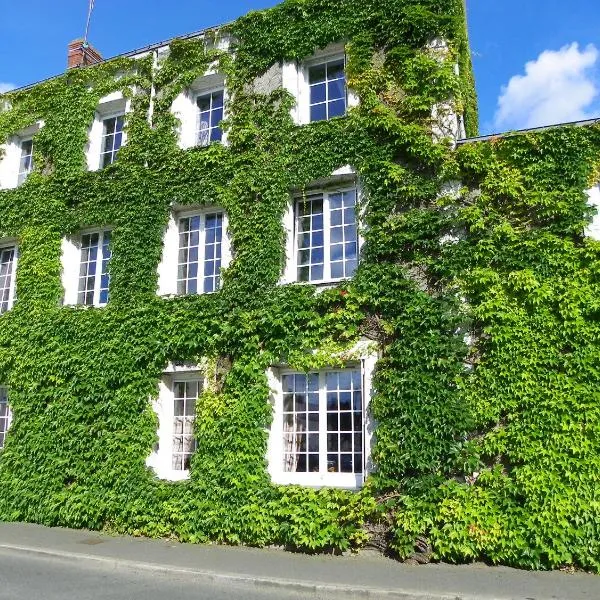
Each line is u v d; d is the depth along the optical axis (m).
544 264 9.61
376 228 10.69
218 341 11.30
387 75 11.62
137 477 11.21
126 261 12.73
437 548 8.91
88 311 12.79
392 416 9.62
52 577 8.46
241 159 12.32
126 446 11.45
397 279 10.29
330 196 11.77
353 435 10.32
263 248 11.52
